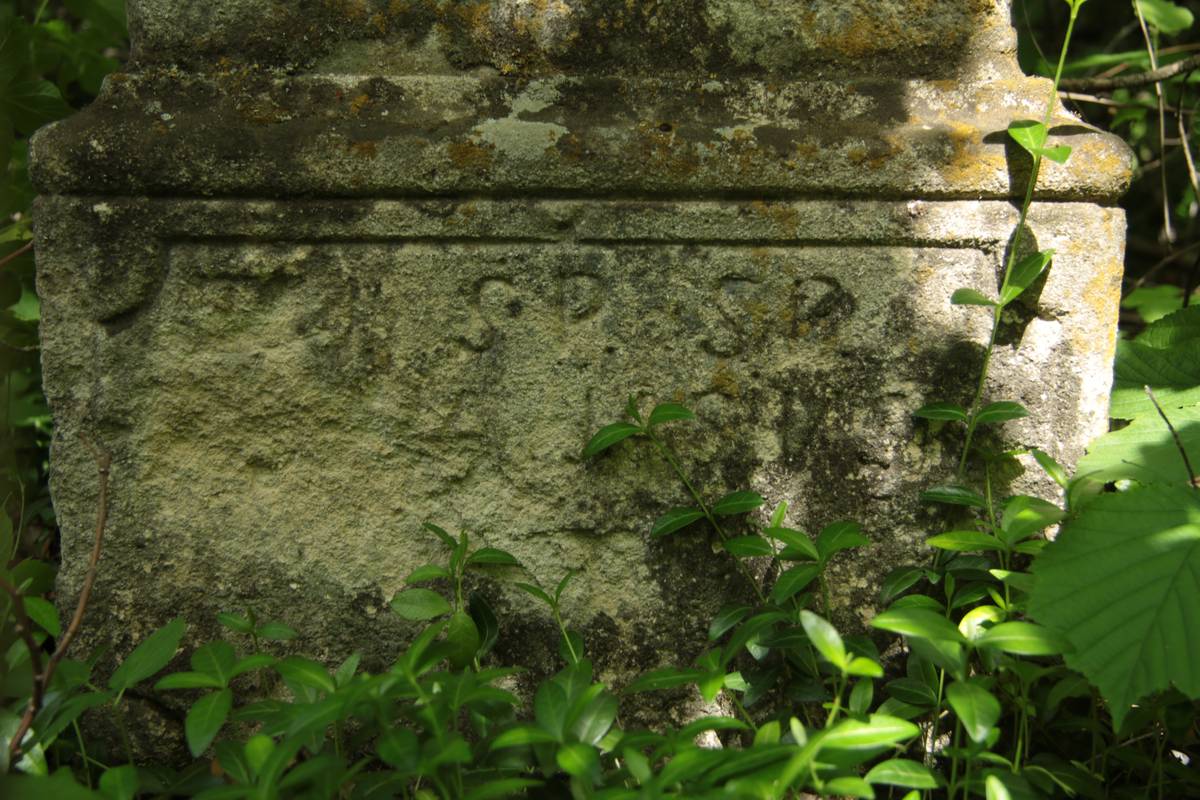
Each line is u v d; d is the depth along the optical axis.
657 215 1.93
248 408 1.95
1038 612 1.60
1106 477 1.84
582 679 1.56
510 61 1.96
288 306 1.94
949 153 1.92
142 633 1.96
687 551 2.01
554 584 2.01
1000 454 1.99
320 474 1.98
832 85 1.97
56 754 1.88
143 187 1.89
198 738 1.45
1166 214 3.40
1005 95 1.99
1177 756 1.92
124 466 1.95
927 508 2.01
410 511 1.99
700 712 2.01
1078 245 1.95
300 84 1.93
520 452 1.98
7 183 2.72
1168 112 3.53
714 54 1.97
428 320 1.95
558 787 1.71
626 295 1.96
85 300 1.91
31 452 2.99
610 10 1.96
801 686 1.87
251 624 1.81
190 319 1.93
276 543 1.98
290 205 1.91
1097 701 1.84
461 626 1.85
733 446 1.99
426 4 1.95
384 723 1.42
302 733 1.38
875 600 2.01
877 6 1.97
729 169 1.91
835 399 1.99
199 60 1.94
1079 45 4.28
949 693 1.43
